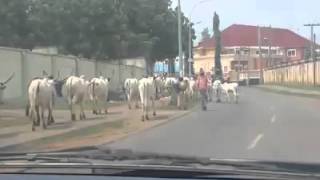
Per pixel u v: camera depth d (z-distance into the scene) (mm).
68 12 56500
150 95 29469
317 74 80125
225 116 29547
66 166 3133
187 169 3068
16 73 36406
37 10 55969
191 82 44000
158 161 3299
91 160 3312
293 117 28266
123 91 45969
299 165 3295
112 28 58969
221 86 47156
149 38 70375
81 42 57219
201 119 27781
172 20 77125
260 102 45688
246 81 133250
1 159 3346
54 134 20281
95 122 25188
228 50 159250
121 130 22375
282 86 95375
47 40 56312
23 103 35188
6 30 51812
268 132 20719
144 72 70125
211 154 14875
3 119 25531
